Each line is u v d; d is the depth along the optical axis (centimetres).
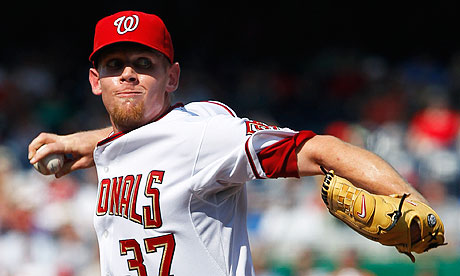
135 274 909
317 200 2927
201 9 5903
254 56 5641
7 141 3919
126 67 916
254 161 846
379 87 4628
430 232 773
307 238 2805
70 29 5869
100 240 959
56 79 4853
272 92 4859
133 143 909
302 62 5375
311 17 5981
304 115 4641
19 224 2764
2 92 4325
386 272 2659
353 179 809
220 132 864
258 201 2986
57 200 2878
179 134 880
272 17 5941
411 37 5938
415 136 3700
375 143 3588
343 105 4647
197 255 888
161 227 887
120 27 909
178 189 877
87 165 1115
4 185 2894
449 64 5141
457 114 3869
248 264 934
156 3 5900
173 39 5762
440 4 5997
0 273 2666
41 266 2686
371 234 777
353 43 5888
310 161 832
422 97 4238
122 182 919
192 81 4747
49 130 4272
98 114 4312
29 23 5812
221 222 905
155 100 925
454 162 3322
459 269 2647
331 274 2600
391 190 789
